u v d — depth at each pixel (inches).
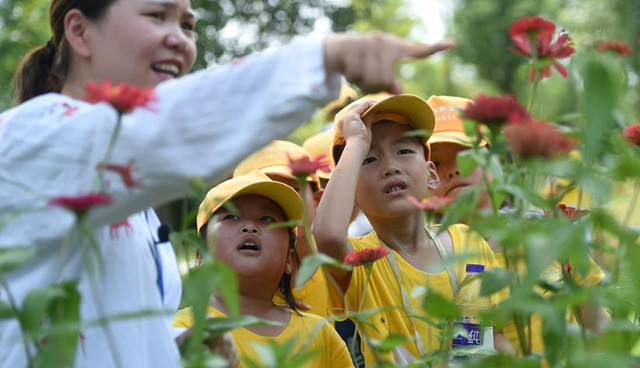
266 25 547.2
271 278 98.5
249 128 56.6
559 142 56.2
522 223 58.1
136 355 65.2
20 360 62.1
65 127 60.8
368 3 603.5
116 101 52.9
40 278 62.6
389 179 104.4
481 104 58.0
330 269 99.6
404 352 96.9
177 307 73.7
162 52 70.9
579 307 62.2
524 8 957.2
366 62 54.4
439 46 54.4
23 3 405.1
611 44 66.9
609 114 51.7
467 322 92.7
